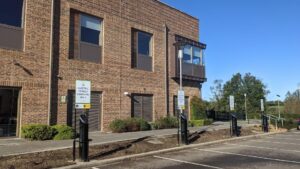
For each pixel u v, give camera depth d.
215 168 11.70
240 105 65.25
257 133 24.86
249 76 67.50
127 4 24.70
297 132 28.95
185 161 13.09
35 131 16.55
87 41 21.62
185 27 30.84
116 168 11.66
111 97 22.78
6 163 11.00
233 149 16.64
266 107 62.66
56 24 19.58
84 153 12.05
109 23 23.08
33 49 18.16
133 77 24.75
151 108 26.56
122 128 21.55
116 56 23.42
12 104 17.25
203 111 30.83
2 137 16.80
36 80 18.14
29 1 18.23
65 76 19.80
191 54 30.77
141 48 26.08
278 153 15.34
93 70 21.61
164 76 27.86
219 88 69.19
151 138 18.06
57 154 12.77
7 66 17.00
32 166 10.88
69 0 20.41
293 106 58.00
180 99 17.88
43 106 18.34
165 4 28.59
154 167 11.87
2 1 17.25
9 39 17.34
